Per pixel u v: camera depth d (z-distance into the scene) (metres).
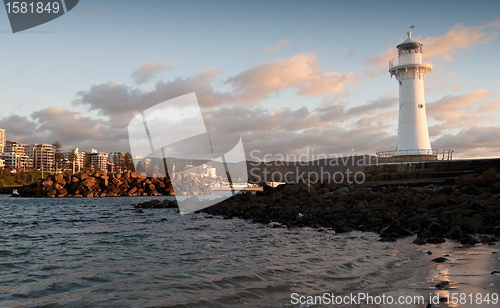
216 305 6.40
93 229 21.83
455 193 21.23
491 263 8.44
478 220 14.02
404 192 24.91
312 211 22.28
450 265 8.48
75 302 6.91
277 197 27.39
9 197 102.81
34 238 18.08
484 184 23.56
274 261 10.49
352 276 8.13
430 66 42.69
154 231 19.62
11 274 9.83
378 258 10.05
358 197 24.86
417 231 14.30
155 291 7.54
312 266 9.56
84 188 104.31
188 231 19.12
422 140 42.03
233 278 8.41
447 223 14.59
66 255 12.82
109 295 7.34
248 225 20.91
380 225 16.97
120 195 103.94
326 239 14.47
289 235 16.16
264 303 6.41
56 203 66.62
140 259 11.55
